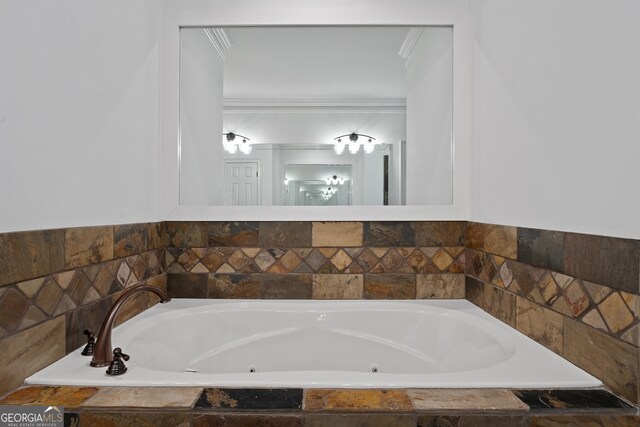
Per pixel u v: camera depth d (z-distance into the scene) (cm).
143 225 170
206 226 197
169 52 197
